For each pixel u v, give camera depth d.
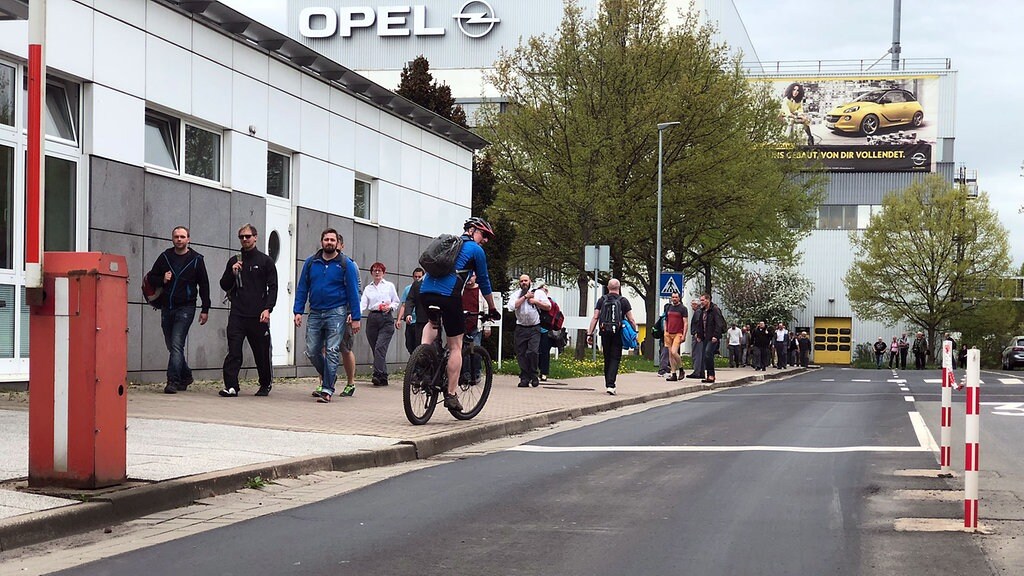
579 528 6.45
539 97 37.00
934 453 10.20
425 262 11.60
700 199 37.66
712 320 25.42
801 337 52.66
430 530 6.36
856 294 65.56
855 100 74.31
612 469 9.06
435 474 8.72
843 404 17.39
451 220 25.61
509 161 36.56
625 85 36.66
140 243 14.50
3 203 12.49
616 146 35.91
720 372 34.41
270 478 8.00
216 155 16.62
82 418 6.71
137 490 6.75
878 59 74.88
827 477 8.57
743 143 39.84
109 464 6.84
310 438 9.81
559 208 35.53
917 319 64.19
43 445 6.74
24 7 11.07
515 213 36.41
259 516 6.77
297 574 5.27
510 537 6.17
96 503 6.41
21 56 12.56
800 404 17.47
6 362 12.50
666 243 40.38
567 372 24.23
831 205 74.25
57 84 13.38
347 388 14.66
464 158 26.38
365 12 71.19
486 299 12.00
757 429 12.71
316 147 19.23
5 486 6.73
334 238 13.68
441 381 11.75
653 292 42.03
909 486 8.12
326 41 71.81
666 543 6.02
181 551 5.75
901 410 15.85
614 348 18.67
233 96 16.75
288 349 18.52
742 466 9.25
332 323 13.66
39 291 6.70
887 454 10.11
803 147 58.34
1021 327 64.94
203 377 15.95
